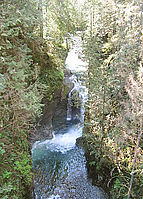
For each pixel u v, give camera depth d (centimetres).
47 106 790
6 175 362
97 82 575
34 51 686
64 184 630
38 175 650
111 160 569
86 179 650
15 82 373
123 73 551
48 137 829
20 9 391
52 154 769
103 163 607
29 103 409
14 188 373
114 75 584
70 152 792
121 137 461
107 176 586
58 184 629
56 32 1002
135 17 670
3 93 399
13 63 352
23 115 430
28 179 450
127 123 434
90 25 792
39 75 730
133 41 611
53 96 809
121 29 655
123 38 654
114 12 812
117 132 532
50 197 577
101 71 569
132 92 352
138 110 344
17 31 401
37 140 774
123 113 494
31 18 410
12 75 368
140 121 351
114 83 590
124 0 805
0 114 405
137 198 443
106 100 564
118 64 586
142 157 398
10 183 355
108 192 563
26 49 436
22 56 415
